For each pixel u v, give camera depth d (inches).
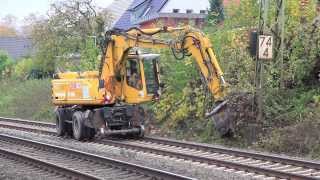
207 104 871.1
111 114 877.2
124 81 894.4
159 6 2426.2
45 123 1207.6
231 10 946.1
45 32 1878.7
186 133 901.8
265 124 773.3
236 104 786.8
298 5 852.0
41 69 1993.1
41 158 684.1
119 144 823.7
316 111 738.8
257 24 866.1
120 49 875.4
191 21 1050.1
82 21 1807.3
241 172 576.1
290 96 814.5
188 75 946.1
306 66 818.8
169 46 820.6
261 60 780.0
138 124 896.9
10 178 562.3
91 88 888.9
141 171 559.8
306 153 693.3
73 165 629.0
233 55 857.5
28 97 1606.8
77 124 902.4
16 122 1325.0
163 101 978.7
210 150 741.3
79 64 1477.6
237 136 790.5
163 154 717.9
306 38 818.8
